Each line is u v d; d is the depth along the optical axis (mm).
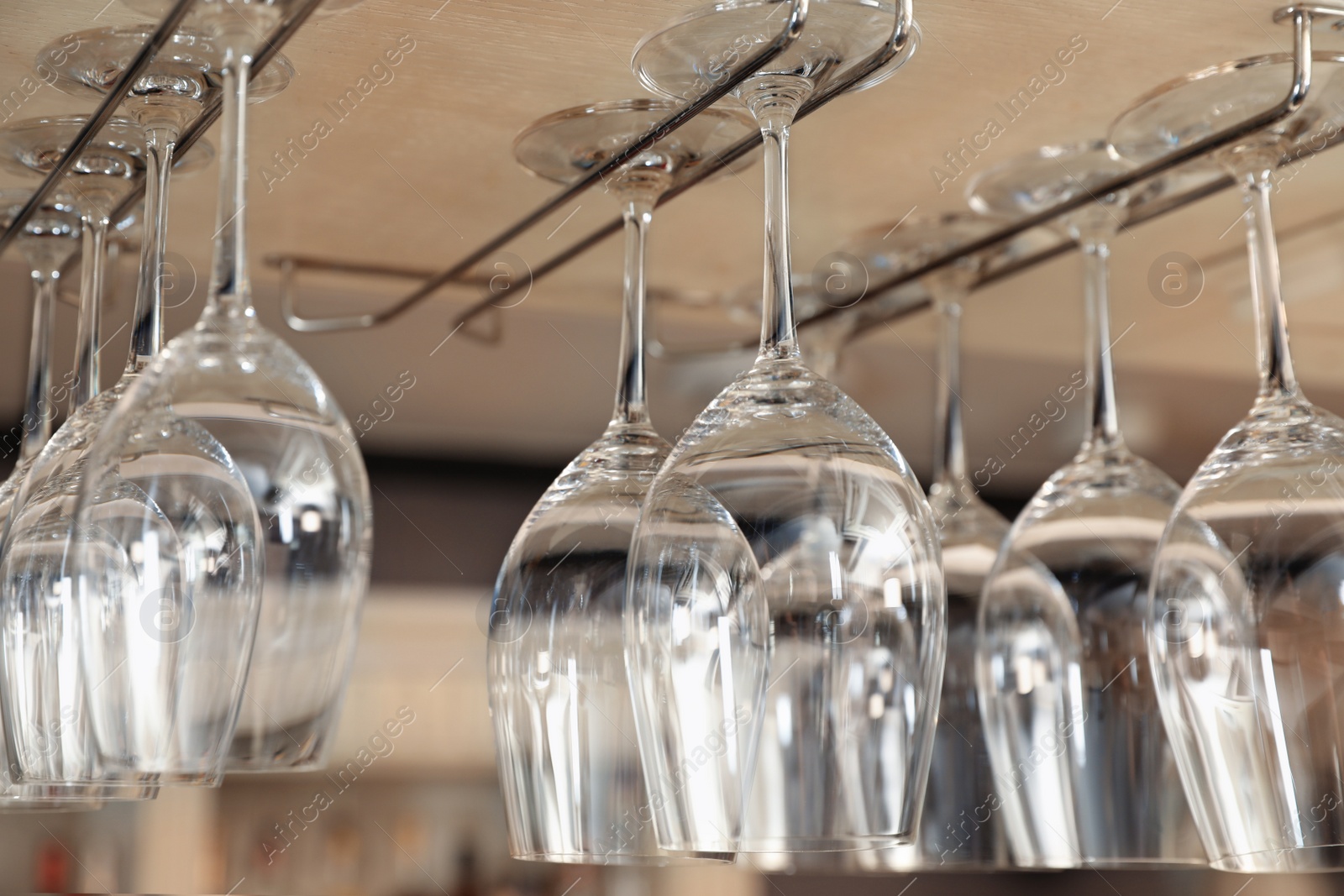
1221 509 484
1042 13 490
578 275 826
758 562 380
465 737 2463
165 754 340
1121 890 1825
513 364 1603
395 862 2422
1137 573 604
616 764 441
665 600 387
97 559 344
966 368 1440
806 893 2209
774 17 417
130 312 803
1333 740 452
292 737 353
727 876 2279
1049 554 620
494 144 598
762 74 443
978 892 1990
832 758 373
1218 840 483
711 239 781
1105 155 628
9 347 1383
